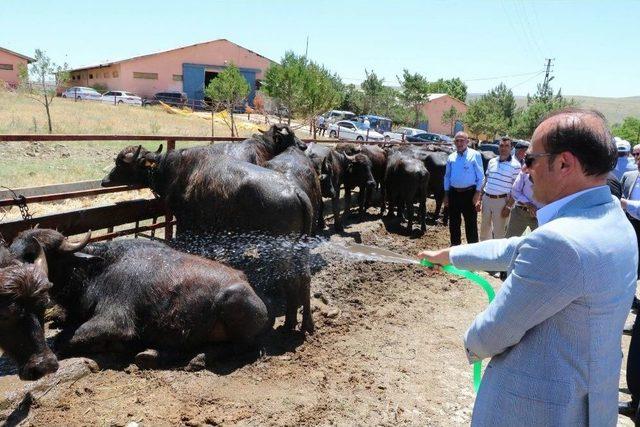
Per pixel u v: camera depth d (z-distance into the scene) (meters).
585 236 1.90
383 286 7.63
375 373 4.95
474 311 7.00
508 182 9.09
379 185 14.76
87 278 4.84
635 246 2.04
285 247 5.67
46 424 3.67
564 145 1.99
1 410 3.78
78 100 40.91
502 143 9.04
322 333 5.76
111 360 4.62
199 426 3.79
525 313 1.94
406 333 6.03
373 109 50.22
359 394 4.51
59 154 16.09
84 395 4.05
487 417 2.13
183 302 4.69
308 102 27.22
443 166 13.35
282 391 4.40
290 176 7.33
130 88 50.53
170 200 6.52
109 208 6.69
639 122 48.09
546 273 1.90
